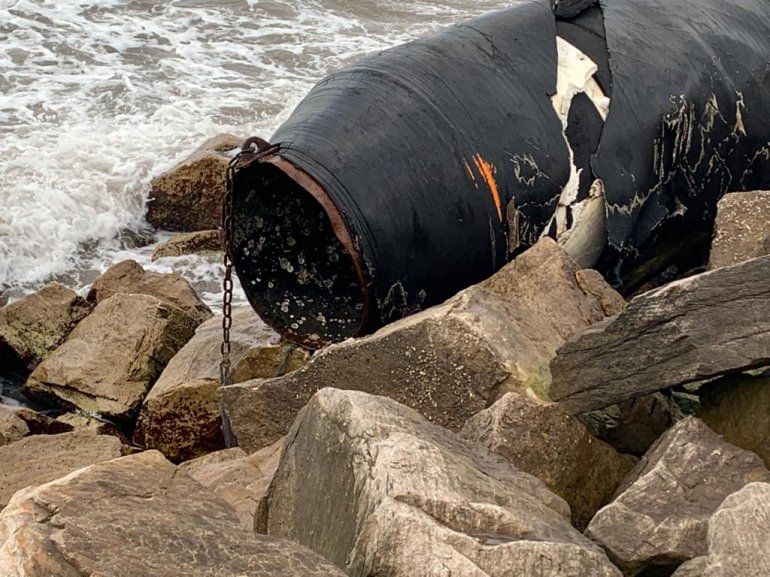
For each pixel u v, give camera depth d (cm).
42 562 333
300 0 1588
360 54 1415
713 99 701
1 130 1152
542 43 667
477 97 632
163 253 955
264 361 646
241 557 345
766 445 442
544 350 522
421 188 606
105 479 385
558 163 636
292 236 656
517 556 343
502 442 450
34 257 971
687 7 735
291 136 624
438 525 347
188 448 661
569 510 405
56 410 738
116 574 329
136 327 741
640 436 500
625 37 686
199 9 1538
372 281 600
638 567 374
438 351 509
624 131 656
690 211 702
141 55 1378
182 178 995
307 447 414
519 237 630
